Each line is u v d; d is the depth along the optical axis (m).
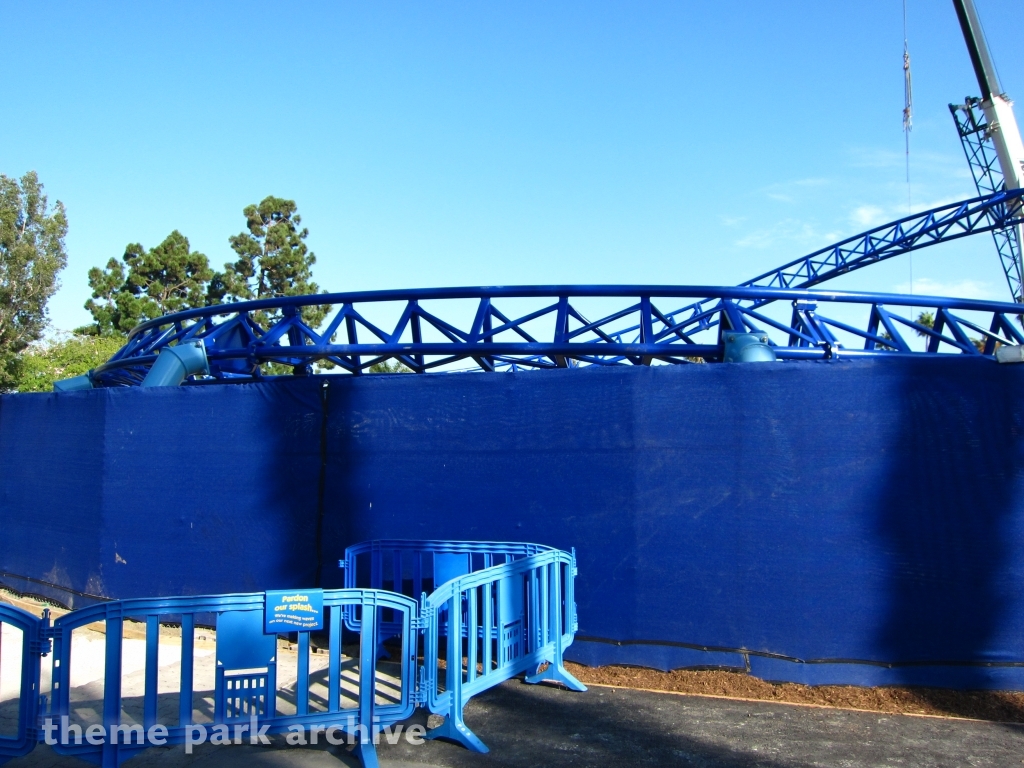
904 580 6.74
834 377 7.00
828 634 6.80
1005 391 6.81
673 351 10.30
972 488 6.74
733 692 6.73
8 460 10.97
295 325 11.52
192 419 8.86
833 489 6.91
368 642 5.16
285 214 50.00
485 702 6.46
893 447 6.86
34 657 4.48
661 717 6.15
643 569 7.26
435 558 7.47
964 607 6.65
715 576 7.09
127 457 9.10
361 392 8.25
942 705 6.38
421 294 10.70
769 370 7.12
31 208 38.31
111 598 8.99
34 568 10.20
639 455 7.37
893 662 6.70
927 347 12.17
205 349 10.94
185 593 8.67
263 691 4.87
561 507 7.56
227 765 5.14
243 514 8.55
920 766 5.25
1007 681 6.53
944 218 32.31
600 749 5.51
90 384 13.59
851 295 10.75
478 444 7.86
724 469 7.16
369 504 8.11
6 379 33.72
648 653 7.16
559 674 6.80
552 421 7.67
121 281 51.91
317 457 8.34
